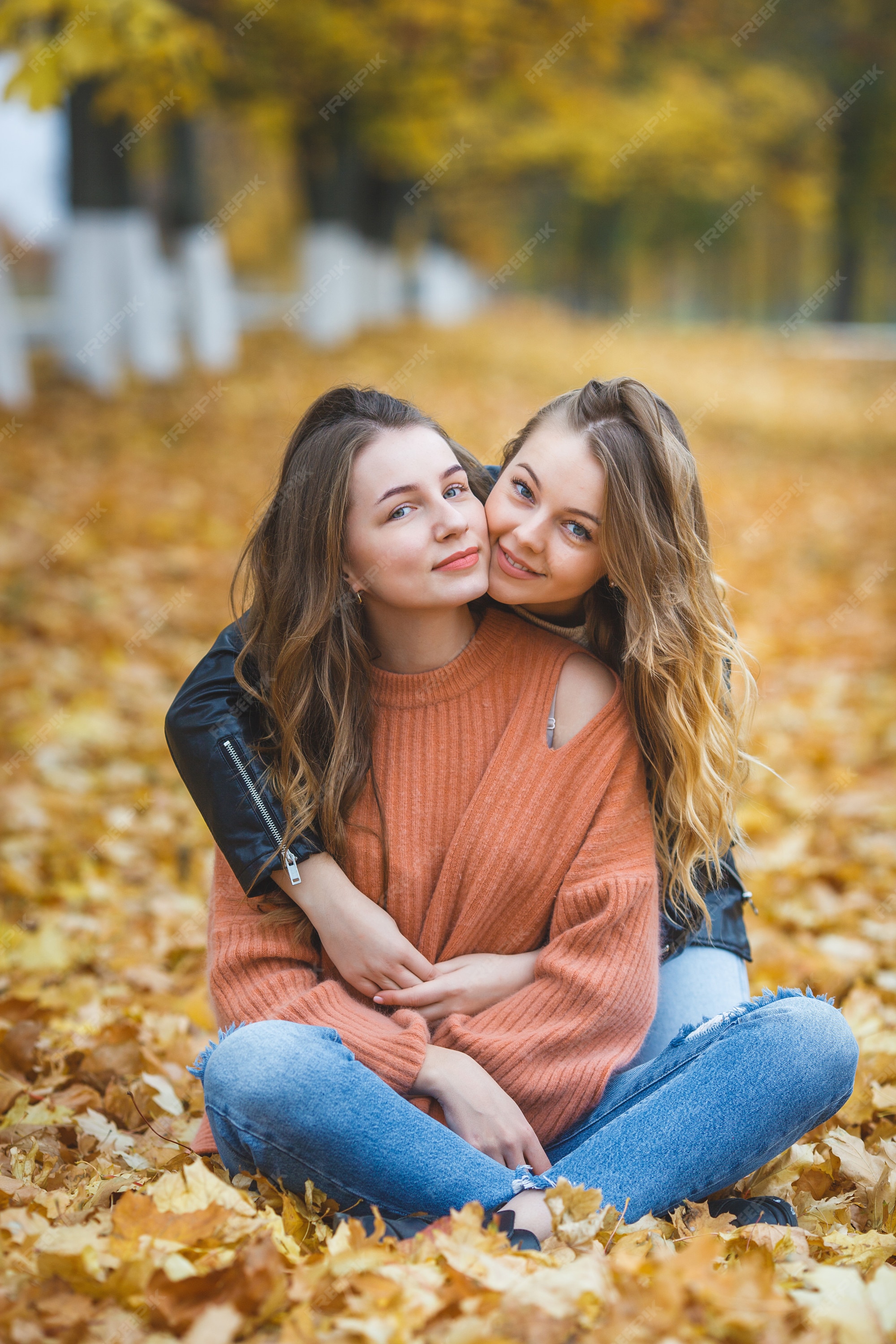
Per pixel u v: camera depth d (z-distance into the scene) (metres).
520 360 16.34
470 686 2.10
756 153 19.70
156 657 5.82
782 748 5.27
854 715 5.76
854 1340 1.49
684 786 2.09
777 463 12.33
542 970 1.97
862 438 14.11
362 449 2.00
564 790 2.03
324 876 2.00
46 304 17.25
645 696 2.09
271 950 2.02
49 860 3.97
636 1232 1.74
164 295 11.52
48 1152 2.21
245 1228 1.71
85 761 4.76
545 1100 1.92
